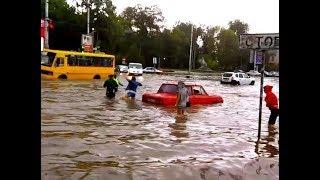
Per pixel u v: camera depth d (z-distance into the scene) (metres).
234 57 96.75
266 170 7.46
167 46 88.38
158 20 89.00
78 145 9.10
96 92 23.03
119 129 11.67
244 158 8.50
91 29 62.50
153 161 7.95
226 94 30.14
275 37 9.09
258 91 34.66
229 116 16.36
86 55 33.25
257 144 10.34
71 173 6.74
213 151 9.21
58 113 14.34
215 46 99.69
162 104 17.80
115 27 69.31
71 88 24.89
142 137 10.59
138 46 84.81
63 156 7.96
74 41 59.88
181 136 11.05
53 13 58.38
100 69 34.53
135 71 46.75
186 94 15.78
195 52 93.25
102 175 6.74
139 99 20.58
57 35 58.34
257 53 10.82
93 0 64.06
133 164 7.61
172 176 6.87
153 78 46.78
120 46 77.31
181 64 91.25
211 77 56.97
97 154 8.33
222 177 6.91
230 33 97.88
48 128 11.17
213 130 12.46
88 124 12.31
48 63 31.06
